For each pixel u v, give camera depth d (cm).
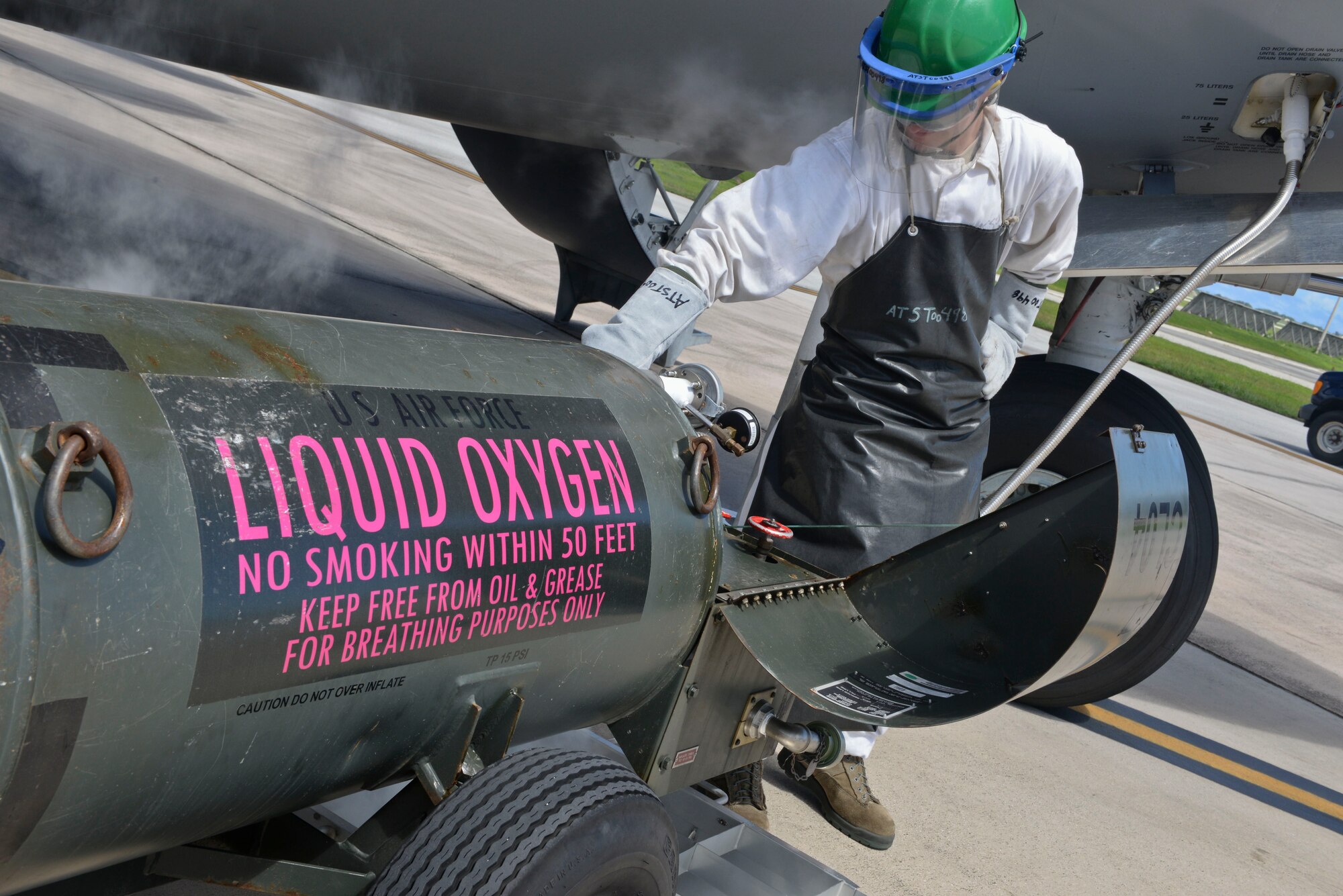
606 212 557
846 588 196
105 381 99
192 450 101
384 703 119
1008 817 264
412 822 135
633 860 125
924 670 186
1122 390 324
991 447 339
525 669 134
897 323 187
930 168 173
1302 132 295
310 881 128
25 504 89
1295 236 267
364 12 355
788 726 180
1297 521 853
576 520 134
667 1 326
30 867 99
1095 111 327
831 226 176
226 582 100
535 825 116
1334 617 583
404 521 115
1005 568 194
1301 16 283
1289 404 1755
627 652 148
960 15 159
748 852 188
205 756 104
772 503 208
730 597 167
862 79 169
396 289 584
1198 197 283
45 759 91
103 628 92
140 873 132
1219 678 427
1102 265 275
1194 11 293
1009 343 209
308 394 115
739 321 925
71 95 883
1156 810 292
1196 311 3195
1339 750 387
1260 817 309
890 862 229
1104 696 331
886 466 192
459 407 129
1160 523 160
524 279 788
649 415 155
